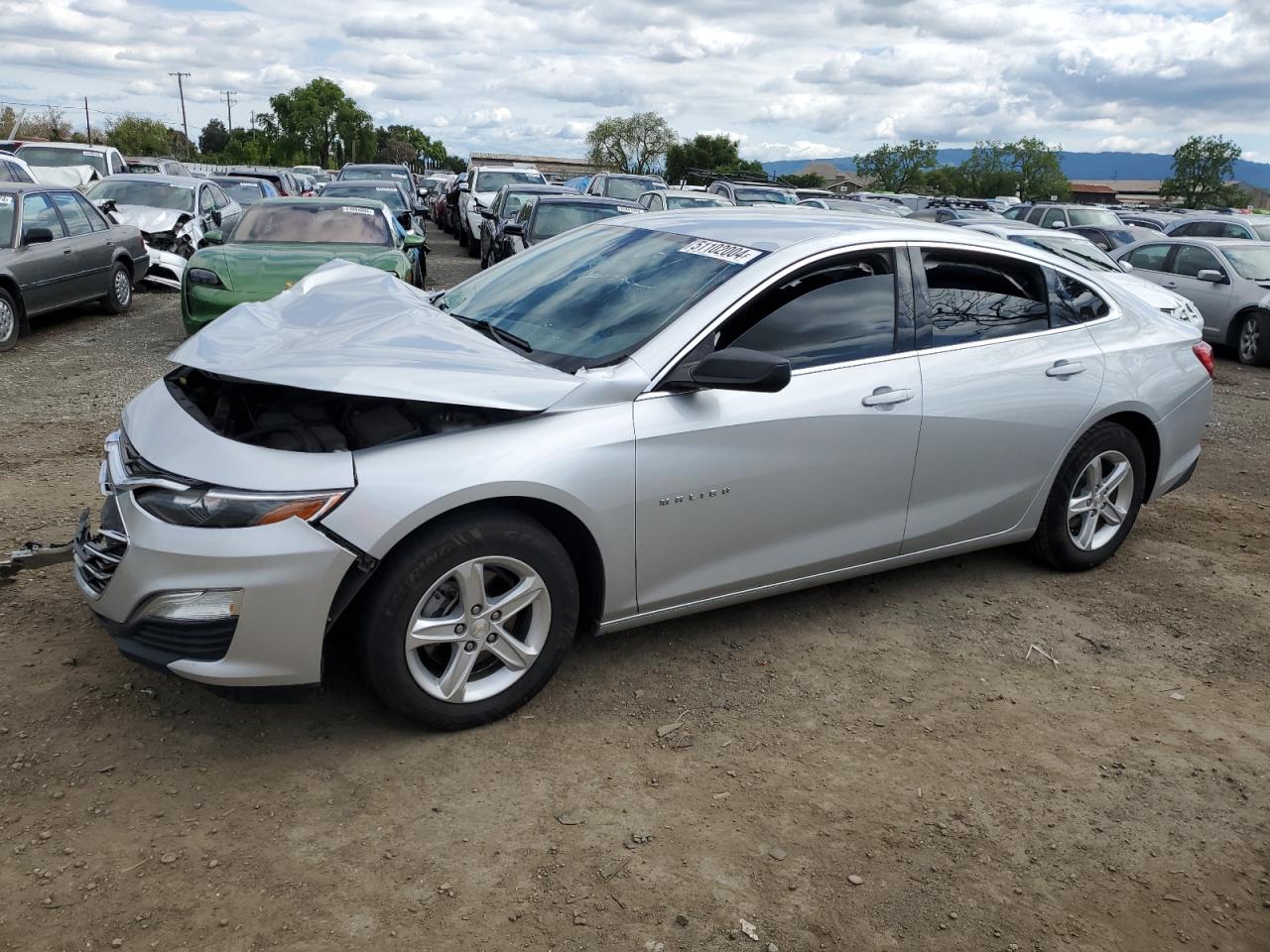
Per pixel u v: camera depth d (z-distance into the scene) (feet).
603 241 14.20
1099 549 15.81
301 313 12.40
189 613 9.28
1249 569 16.63
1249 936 8.57
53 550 11.90
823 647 13.16
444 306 14.08
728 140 313.73
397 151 474.90
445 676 10.38
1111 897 8.89
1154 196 421.18
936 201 104.94
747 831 9.45
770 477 11.86
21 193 34.06
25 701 10.80
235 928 7.90
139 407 11.16
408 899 8.32
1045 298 14.66
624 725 11.10
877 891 8.77
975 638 13.66
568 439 10.43
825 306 12.43
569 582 10.82
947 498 13.65
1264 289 39.32
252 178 70.54
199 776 9.77
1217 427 27.91
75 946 7.63
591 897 8.46
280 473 9.38
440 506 9.69
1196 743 11.42
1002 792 10.28
